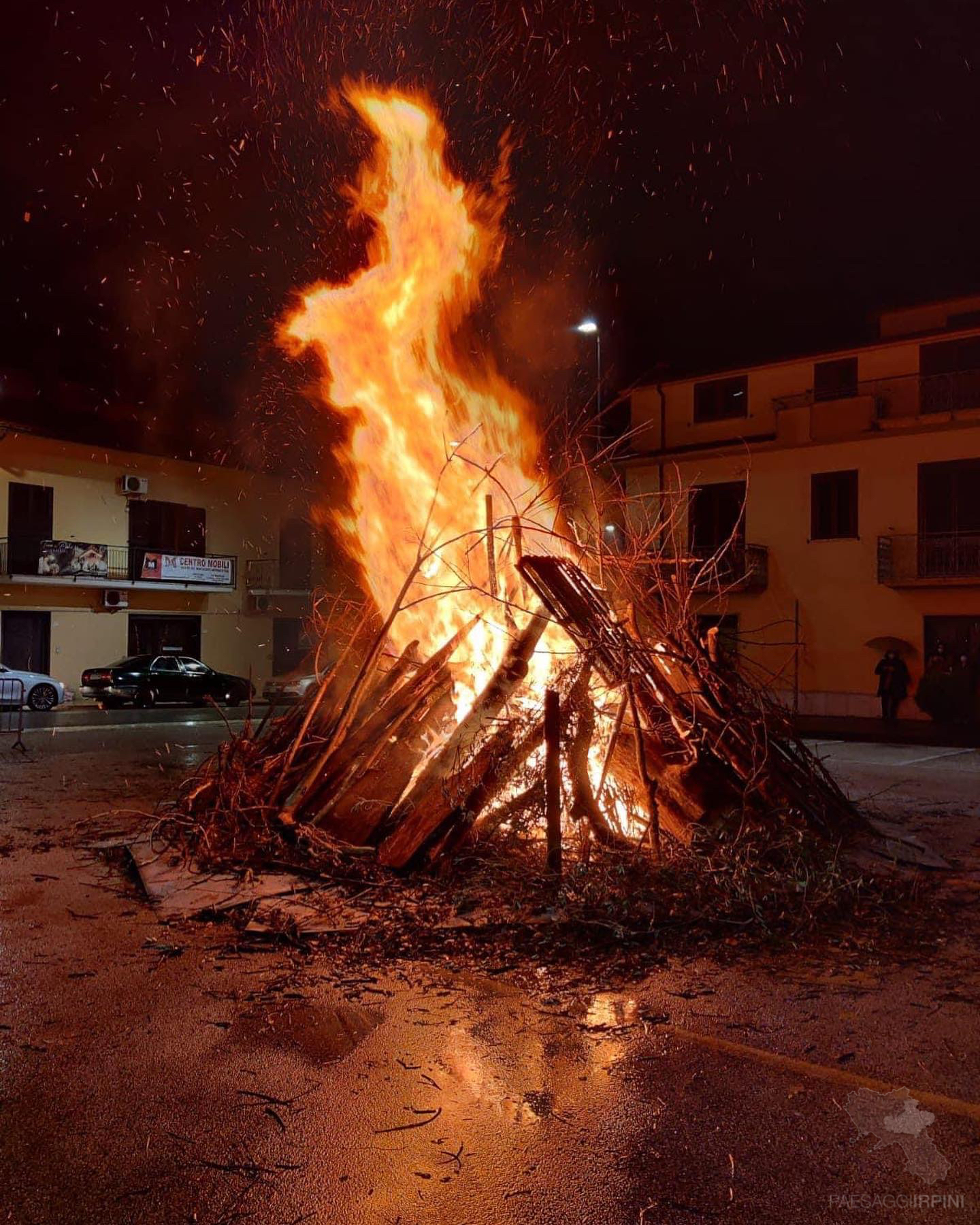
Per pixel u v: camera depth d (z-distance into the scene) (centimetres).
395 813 634
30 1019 384
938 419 2302
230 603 3116
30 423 2638
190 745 1548
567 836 613
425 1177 270
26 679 2375
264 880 579
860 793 1016
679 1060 347
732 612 2591
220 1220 250
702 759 613
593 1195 261
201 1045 359
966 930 504
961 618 2305
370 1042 363
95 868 646
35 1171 273
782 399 2553
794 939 482
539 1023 381
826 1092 321
